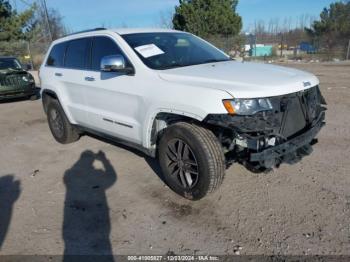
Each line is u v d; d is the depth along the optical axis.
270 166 3.36
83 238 3.28
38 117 8.70
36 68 24.05
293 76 3.71
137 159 5.14
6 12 27.16
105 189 4.25
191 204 3.76
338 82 11.46
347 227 3.17
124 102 4.32
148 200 3.91
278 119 3.33
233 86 3.32
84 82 4.95
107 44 4.63
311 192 3.82
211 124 3.48
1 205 4.01
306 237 3.08
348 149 4.98
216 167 3.43
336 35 29.17
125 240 3.21
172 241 3.16
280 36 32.31
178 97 3.54
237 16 28.05
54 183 4.52
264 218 3.40
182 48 4.65
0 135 7.11
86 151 5.66
